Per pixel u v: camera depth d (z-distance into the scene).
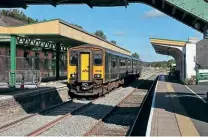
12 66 28.19
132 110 20.38
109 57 28.61
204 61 33.56
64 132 13.95
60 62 45.50
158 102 20.33
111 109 20.28
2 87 26.17
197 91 28.58
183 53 40.09
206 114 15.55
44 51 43.28
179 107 18.05
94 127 14.73
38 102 21.55
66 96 27.73
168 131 11.52
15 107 18.19
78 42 36.81
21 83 27.44
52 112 19.53
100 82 26.41
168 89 30.66
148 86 40.81
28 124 15.86
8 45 36.25
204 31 15.54
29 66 38.16
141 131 14.05
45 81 36.16
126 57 39.91
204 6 13.25
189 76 37.97
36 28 28.08
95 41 42.53
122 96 27.80
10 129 14.65
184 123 13.14
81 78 26.11
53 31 27.86
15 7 18.45
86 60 26.12
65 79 41.91
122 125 15.61
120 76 35.34
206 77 38.03
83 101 24.75
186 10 13.36
